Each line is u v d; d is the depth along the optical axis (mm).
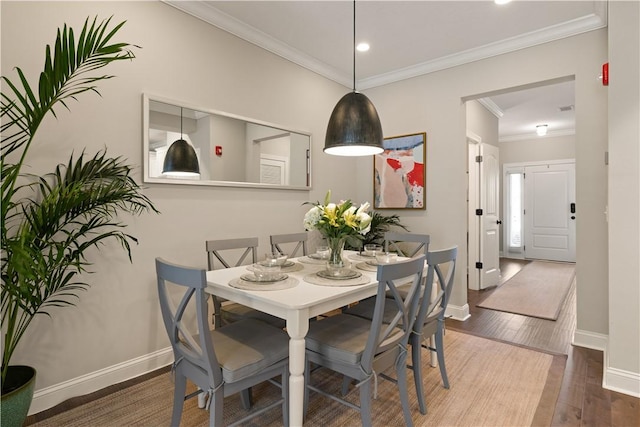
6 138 1638
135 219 2320
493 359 2586
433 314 2104
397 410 1956
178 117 2541
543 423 1827
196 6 2600
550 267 6406
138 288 2340
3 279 1551
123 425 1812
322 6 2645
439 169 3666
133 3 2295
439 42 3207
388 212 4082
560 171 7051
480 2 2586
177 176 2525
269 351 1634
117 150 2225
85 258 2059
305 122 3617
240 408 1979
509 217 7676
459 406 1983
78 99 2055
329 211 2018
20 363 1868
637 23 2059
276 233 3324
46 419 1854
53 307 1983
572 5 2604
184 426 1800
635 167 2078
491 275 4910
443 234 3650
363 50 3391
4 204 1501
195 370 1560
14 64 1831
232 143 2916
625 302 2115
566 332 3150
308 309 1537
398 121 3965
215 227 2805
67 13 2016
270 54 3242
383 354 1703
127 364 2293
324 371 2436
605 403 1997
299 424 1531
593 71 2779
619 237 2133
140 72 2334
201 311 1388
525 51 3111
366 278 1966
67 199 1667
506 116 5801
